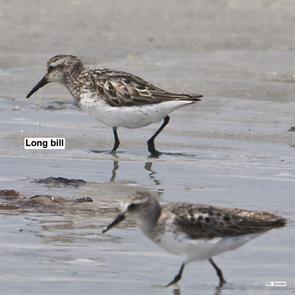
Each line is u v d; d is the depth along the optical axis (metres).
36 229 11.87
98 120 17.11
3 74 22.16
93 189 13.99
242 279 10.26
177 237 10.02
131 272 10.39
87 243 11.34
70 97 20.66
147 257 10.89
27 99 20.20
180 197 13.56
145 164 15.74
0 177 14.60
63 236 11.60
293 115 19.22
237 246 10.19
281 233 11.87
